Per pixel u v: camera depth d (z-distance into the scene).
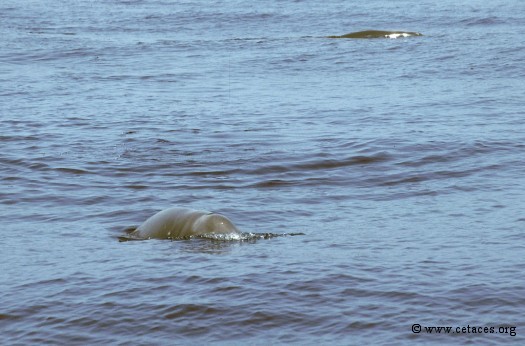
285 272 27.00
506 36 99.62
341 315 23.66
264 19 120.12
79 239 31.83
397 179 41.53
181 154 46.88
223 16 122.69
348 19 119.50
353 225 33.09
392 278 26.36
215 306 24.39
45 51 89.56
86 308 24.62
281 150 47.41
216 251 29.47
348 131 52.31
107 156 46.41
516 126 53.28
